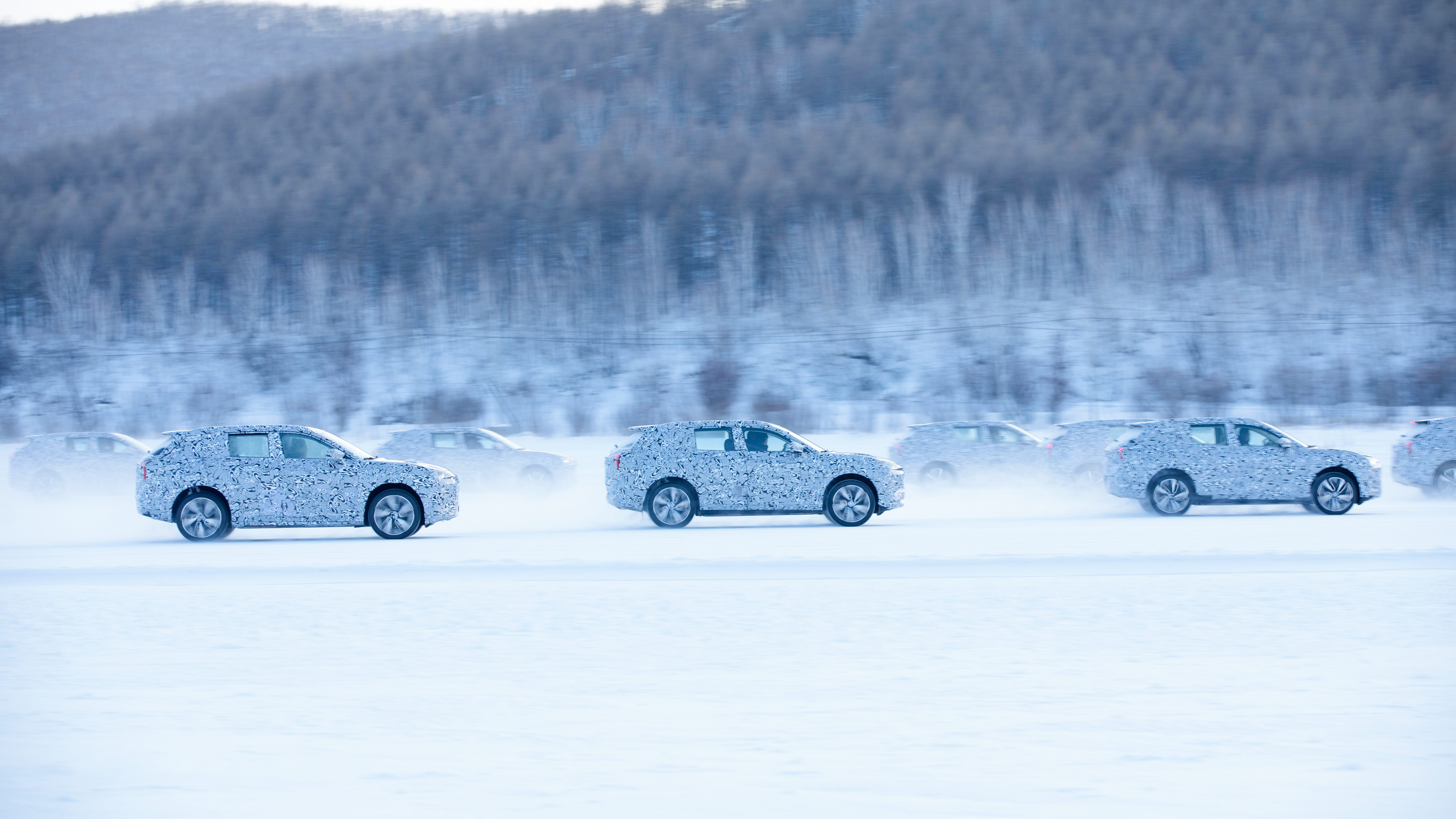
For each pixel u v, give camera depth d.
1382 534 39.72
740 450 45.97
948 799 13.38
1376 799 13.33
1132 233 185.25
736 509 45.59
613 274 184.75
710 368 145.50
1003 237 184.75
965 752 15.12
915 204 199.12
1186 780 13.98
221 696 18.33
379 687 18.80
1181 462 48.44
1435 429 54.78
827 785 13.90
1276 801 13.28
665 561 34.38
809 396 137.12
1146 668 19.44
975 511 53.28
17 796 13.85
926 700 17.64
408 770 14.62
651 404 132.75
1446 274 166.50
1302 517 47.25
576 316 171.38
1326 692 17.80
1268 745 15.28
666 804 13.31
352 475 42.44
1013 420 116.31
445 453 64.75
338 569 33.44
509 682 19.05
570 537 42.84
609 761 14.91
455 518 50.28
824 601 26.22
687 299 175.12
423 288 188.75
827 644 21.61
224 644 22.19
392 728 16.47
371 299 187.88
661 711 17.17
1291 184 191.88
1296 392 124.75
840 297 168.75
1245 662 19.80
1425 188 190.00
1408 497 57.00
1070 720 16.48
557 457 65.25
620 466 45.81
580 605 26.06
